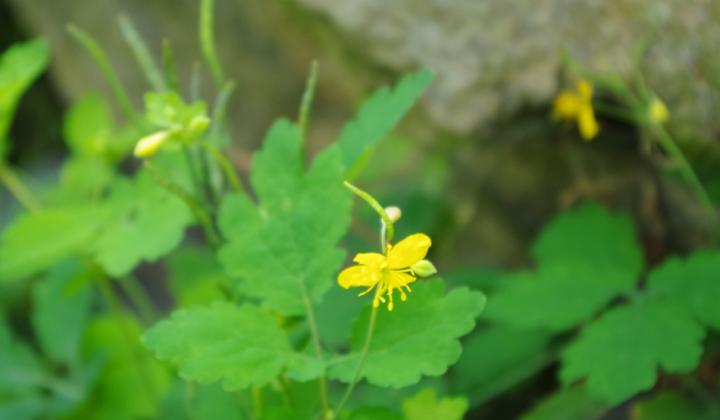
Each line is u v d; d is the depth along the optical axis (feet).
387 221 1.47
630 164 1.96
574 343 1.72
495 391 1.88
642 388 1.66
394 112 1.65
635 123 1.92
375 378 1.50
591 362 1.70
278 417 1.55
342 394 1.81
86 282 1.90
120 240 1.77
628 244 1.86
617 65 1.84
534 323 1.80
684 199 1.93
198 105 1.61
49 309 1.97
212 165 1.73
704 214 1.91
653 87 1.82
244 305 1.55
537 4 1.89
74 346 1.95
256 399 1.65
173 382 1.89
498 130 1.97
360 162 1.61
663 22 1.80
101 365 1.92
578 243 1.88
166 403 1.87
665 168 1.90
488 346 1.92
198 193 1.74
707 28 1.77
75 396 1.92
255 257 1.58
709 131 1.81
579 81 1.87
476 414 1.96
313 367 1.52
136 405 1.92
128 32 1.77
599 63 1.85
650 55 1.81
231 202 1.60
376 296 1.49
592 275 1.82
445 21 1.94
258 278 1.58
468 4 1.93
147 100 1.61
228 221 1.60
